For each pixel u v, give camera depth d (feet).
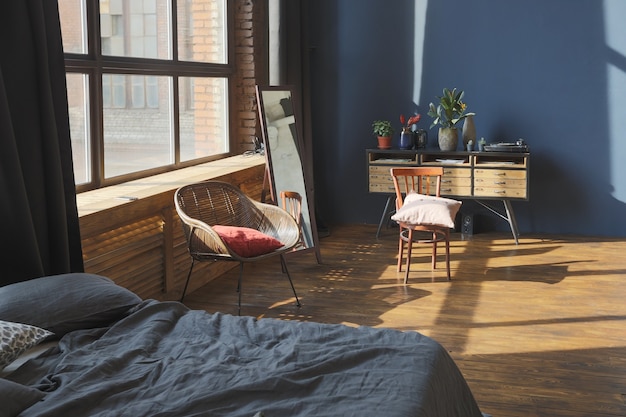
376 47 23.30
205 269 17.06
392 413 6.76
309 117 22.56
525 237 21.83
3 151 10.48
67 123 11.78
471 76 22.58
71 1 14.39
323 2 23.56
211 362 7.97
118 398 7.04
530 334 13.46
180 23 18.75
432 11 22.67
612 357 12.32
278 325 9.16
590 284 16.69
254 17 21.63
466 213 22.07
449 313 14.74
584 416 10.21
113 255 13.14
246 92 21.77
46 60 11.19
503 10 22.08
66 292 9.21
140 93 16.92
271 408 6.81
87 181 15.12
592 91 21.68
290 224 15.55
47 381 7.49
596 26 21.43
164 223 15.02
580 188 22.12
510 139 22.47
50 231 11.46
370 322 14.28
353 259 19.39
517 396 10.84
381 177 22.03
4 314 8.55
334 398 7.04
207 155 20.31
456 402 8.26
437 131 23.03
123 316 9.57
